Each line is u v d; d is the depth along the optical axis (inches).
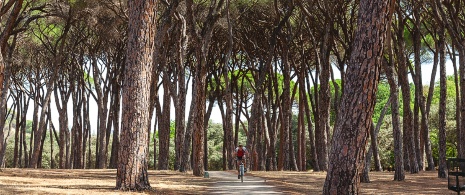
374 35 316.5
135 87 445.7
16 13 675.4
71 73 1425.9
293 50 1253.7
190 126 927.7
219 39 1229.1
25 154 1729.8
